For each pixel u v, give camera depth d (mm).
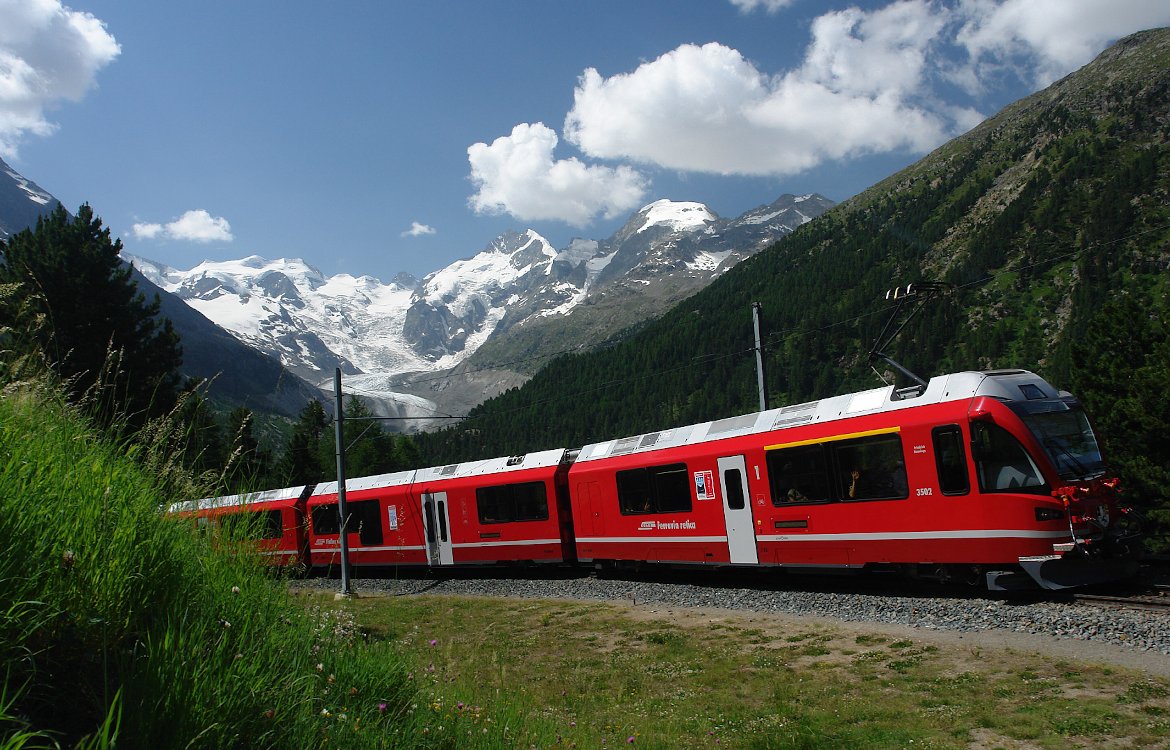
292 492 34812
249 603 5281
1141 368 26109
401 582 30234
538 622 19422
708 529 21062
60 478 4434
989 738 8469
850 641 14000
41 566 3869
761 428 20047
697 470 21406
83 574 4129
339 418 29391
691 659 14227
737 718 10398
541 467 27344
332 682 5336
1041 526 14266
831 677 11891
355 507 33344
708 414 169125
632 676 13305
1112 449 27266
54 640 3865
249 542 5895
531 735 7008
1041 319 162750
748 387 171375
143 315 32500
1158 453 25703
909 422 16406
